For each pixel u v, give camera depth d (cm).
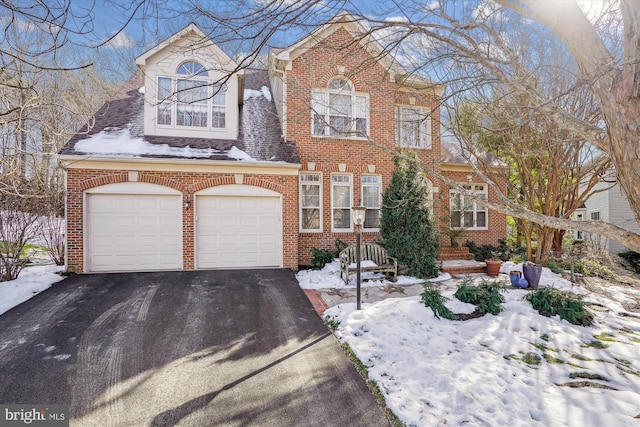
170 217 921
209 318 569
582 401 339
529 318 559
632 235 279
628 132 248
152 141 961
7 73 523
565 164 1060
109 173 877
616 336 520
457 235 1177
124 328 520
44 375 382
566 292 629
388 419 314
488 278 946
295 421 311
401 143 1174
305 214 1125
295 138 1101
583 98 788
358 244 606
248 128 1099
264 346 468
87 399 339
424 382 370
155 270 908
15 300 632
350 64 1118
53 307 606
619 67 254
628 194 262
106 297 666
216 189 948
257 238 980
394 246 930
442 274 957
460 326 528
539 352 452
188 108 1021
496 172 1238
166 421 308
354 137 1145
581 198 1105
